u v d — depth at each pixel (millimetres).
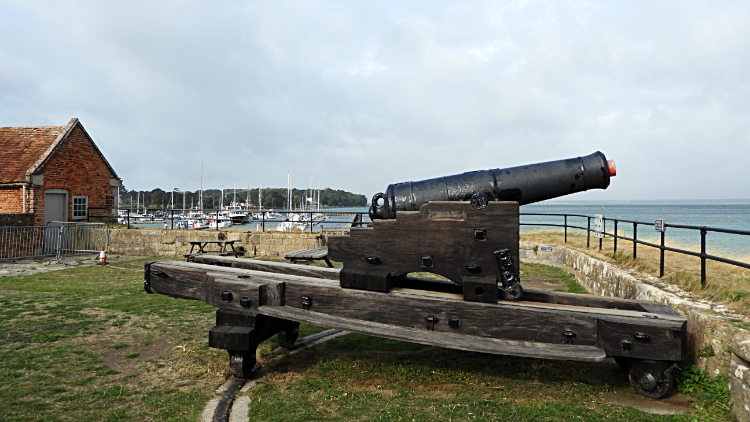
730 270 5887
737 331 3059
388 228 3654
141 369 4066
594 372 3955
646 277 5715
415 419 3000
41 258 13312
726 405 3072
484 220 3428
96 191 18203
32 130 17406
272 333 4105
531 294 3912
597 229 9445
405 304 3555
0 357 4309
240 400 3385
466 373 3910
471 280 3412
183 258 14211
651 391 3287
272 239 13875
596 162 3752
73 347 4648
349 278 3691
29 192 15148
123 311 6250
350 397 3393
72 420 3037
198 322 5715
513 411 3125
